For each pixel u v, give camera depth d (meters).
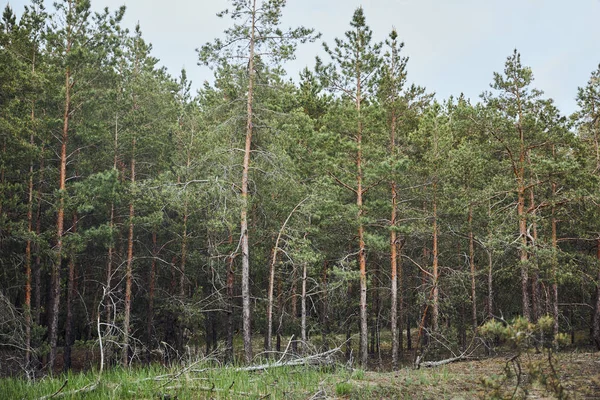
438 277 23.38
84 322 29.16
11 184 19.55
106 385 9.36
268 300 21.86
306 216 22.73
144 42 27.98
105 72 22.44
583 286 23.59
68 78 20.75
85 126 21.14
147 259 27.88
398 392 9.63
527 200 23.44
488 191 21.08
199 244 26.00
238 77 20.36
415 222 22.98
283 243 23.70
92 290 29.91
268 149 20.61
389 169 19.27
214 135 20.14
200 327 26.28
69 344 24.36
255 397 8.82
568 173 19.59
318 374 11.39
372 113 20.56
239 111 20.27
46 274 26.80
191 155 25.16
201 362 11.64
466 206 21.59
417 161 22.55
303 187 21.78
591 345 26.33
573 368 10.91
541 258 20.55
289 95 23.16
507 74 21.03
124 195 22.12
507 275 22.83
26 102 20.47
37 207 21.20
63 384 9.31
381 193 23.52
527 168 20.78
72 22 20.47
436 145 21.95
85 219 26.88
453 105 27.70
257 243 24.25
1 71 18.02
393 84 22.17
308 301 29.42
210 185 18.72
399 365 26.20
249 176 20.86
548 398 8.52
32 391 8.98
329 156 20.84
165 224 27.95
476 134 21.55
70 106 21.25
